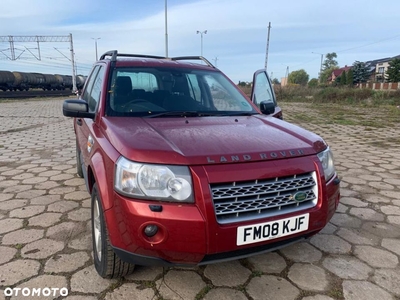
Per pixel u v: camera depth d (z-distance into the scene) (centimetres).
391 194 416
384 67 7031
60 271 244
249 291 225
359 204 383
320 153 233
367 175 499
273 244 210
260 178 196
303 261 262
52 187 430
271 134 246
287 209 208
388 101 2294
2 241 288
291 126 279
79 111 284
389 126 1108
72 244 283
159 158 190
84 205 370
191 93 331
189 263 193
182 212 183
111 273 224
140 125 248
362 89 2661
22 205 369
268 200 201
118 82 309
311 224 214
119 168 195
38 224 321
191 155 194
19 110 1667
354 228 322
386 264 259
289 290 226
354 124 1170
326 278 240
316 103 2544
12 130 955
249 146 214
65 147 700
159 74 334
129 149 198
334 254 273
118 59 346
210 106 326
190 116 293
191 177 187
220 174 189
